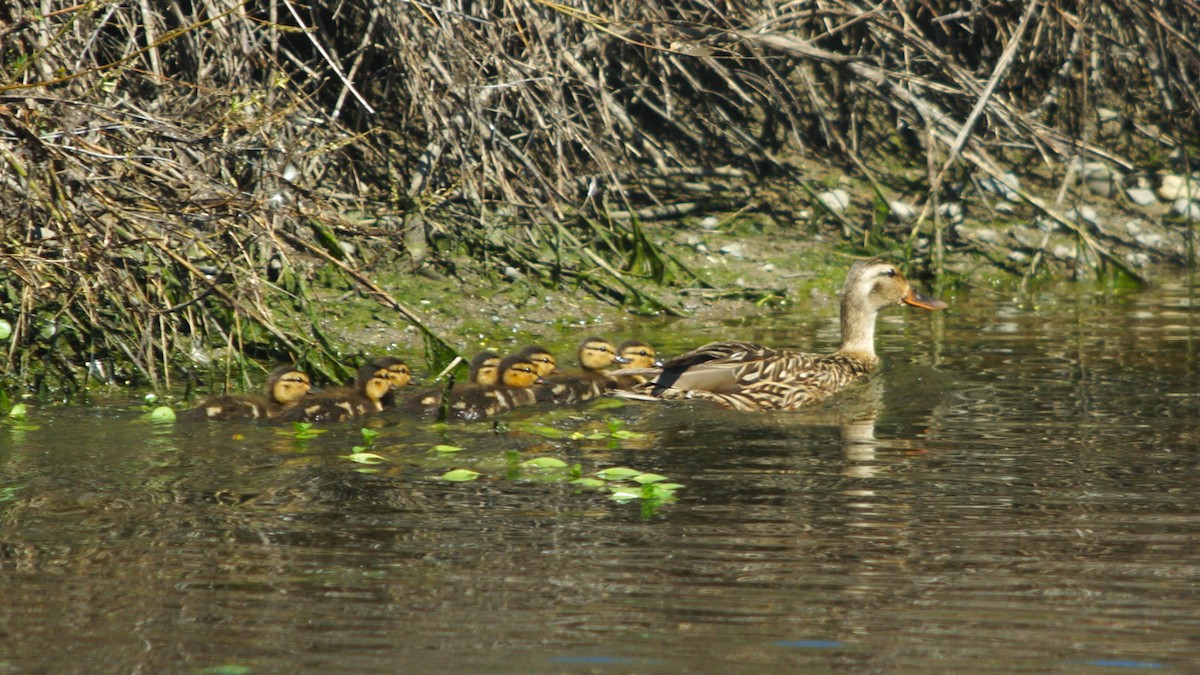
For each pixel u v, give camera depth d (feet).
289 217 46.26
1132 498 30.09
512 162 66.59
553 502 29.99
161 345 44.70
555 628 22.54
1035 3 72.90
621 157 72.59
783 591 24.26
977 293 66.49
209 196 44.78
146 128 41.93
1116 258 68.18
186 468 32.71
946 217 76.02
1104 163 84.07
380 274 59.26
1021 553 26.27
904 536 27.43
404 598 23.89
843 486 31.35
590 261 63.46
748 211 74.49
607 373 45.39
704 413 40.42
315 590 24.27
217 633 22.30
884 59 77.51
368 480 31.73
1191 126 88.74
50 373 44.62
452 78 62.34
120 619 22.90
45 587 24.36
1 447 34.71
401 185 64.13
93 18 51.93
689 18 71.15
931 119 70.03
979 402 41.29
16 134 40.19
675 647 21.79
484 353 44.83
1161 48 75.20
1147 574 25.03
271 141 50.80
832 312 61.21
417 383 43.96
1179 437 35.94
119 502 29.68
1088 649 21.67
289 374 39.47
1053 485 31.24
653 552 26.43
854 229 72.02
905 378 45.34
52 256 43.45
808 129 83.35
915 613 23.22
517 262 62.23
